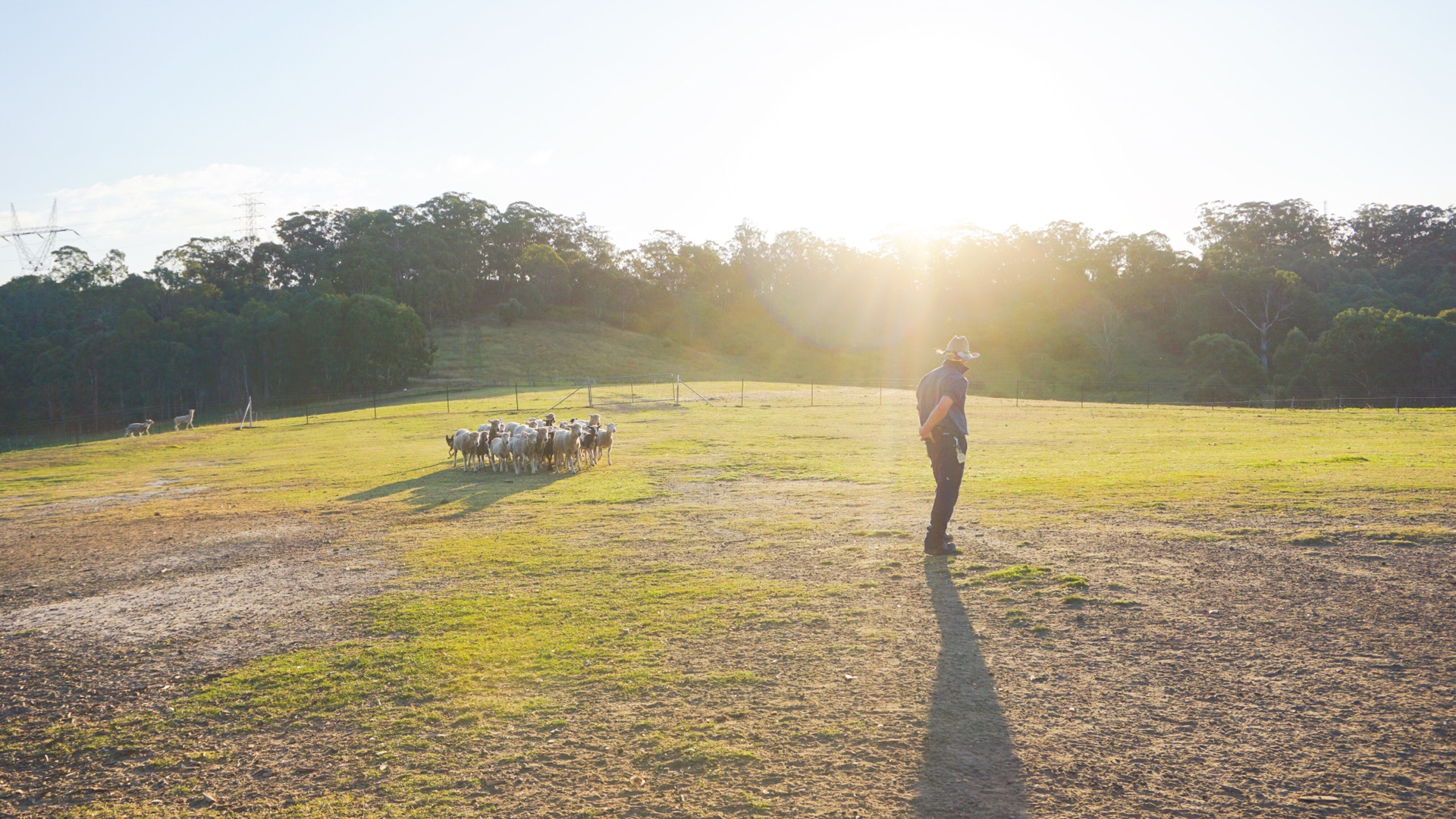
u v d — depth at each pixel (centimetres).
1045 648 548
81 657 657
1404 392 6938
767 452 2314
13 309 10225
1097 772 381
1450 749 381
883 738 427
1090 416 3778
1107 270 11119
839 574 782
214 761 448
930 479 1573
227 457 3044
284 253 12406
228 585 891
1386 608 584
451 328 11625
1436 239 11750
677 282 13488
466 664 577
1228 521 919
